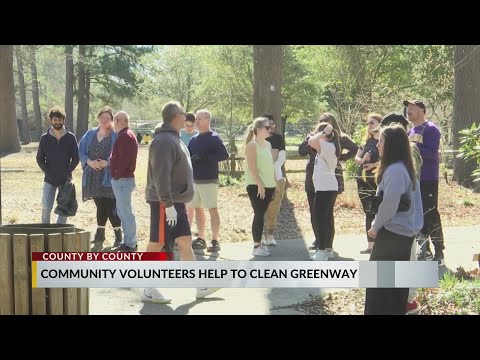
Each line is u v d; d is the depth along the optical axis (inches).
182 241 268.8
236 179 800.9
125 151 370.3
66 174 387.5
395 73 1194.6
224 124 1338.6
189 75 1670.8
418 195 208.7
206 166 384.2
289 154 1182.9
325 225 357.7
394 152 203.0
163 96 1790.1
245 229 481.1
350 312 252.4
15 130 1269.7
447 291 265.4
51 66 2893.7
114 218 397.1
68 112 2138.3
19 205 591.8
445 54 923.4
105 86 2133.4
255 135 371.6
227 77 1365.7
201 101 1592.0
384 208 200.2
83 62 2052.2
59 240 202.2
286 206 587.2
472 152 284.5
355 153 378.3
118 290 292.5
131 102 2258.9
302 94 1378.0
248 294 284.4
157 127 263.4
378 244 206.8
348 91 1116.5
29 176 857.5
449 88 835.4
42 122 2677.2
